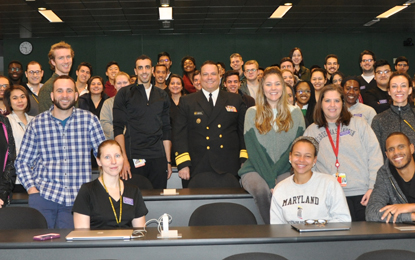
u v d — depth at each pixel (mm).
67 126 3021
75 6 8406
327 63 6266
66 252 2088
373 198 2613
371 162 3049
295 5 8727
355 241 2150
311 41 11398
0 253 2064
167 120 4098
